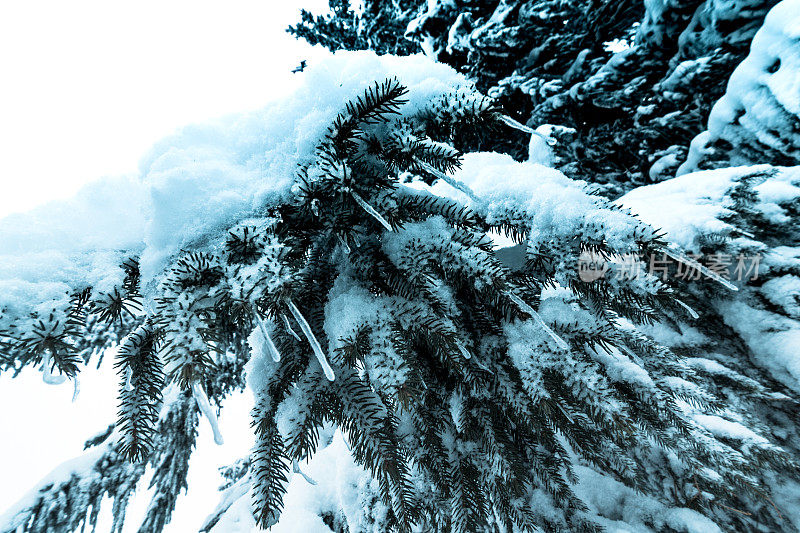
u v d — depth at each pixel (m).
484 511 1.18
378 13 7.87
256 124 1.02
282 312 0.79
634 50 4.87
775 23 3.07
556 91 5.89
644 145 5.09
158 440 1.90
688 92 4.34
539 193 1.03
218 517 3.02
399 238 1.00
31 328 0.70
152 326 0.83
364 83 0.95
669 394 1.18
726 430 1.43
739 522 1.54
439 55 7.46
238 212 0.88
